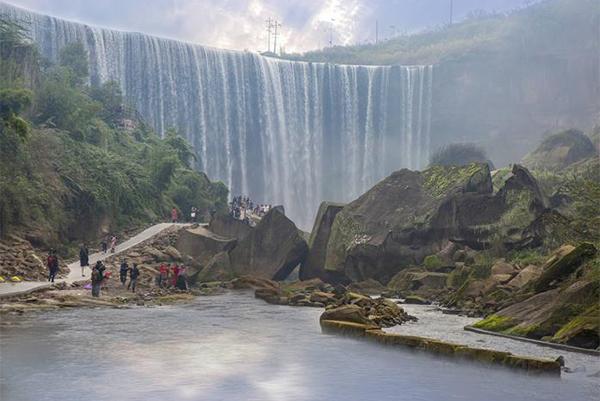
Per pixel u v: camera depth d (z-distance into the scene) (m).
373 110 128.88
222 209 89.06
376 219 55.81
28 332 26.94
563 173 75.00
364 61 165.75
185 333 27.48
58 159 63.25
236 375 19.31
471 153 99.19
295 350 23.48
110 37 106.44
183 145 94.50
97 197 63.53
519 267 41.47
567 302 25.61
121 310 36.00
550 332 25.41
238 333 27.70
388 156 128.62
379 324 29.75
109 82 95.75
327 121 126.19
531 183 52.97
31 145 59.78
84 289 43.00
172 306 39.34
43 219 55.69
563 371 19.78
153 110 109.88
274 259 57.59
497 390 17.53
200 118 114.50
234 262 57.97
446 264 50.69
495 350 21.50
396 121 129.38
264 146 120.06
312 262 58.25
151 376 19.02
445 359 21.66
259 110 120.00
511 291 35.66
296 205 123.38
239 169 117.94
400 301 44.00
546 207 52.66
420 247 53.94
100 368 20.00
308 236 62.78
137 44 108.94
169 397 16.66
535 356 21.84
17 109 57.69
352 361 21.39
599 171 64.19
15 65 68.62
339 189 125.75
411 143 129.12
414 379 18.88
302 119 124.62
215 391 17.39
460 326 30.02
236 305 40.47
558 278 30.27
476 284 39.00
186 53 113.81
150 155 81.19
